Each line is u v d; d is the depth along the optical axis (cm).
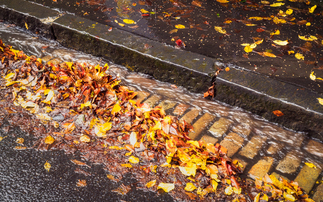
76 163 215
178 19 379
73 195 194
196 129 258
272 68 303
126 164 216
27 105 261
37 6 375
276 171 226
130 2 414
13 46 346
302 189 214
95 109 256
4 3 375
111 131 241
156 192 199
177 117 268
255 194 204
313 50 335
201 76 284
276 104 261
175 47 323
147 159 220
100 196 194
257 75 282
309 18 394
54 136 235
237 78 277
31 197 192
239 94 274
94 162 217
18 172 207
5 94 272
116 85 286
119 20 369
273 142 251
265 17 392
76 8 390
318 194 211
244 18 388
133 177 208
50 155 220
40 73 287
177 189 201
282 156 238
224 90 280
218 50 325
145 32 349
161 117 253
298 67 307
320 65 312
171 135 232
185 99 291
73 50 349
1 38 356
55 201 190
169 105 281
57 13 364
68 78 281
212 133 255
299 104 253
